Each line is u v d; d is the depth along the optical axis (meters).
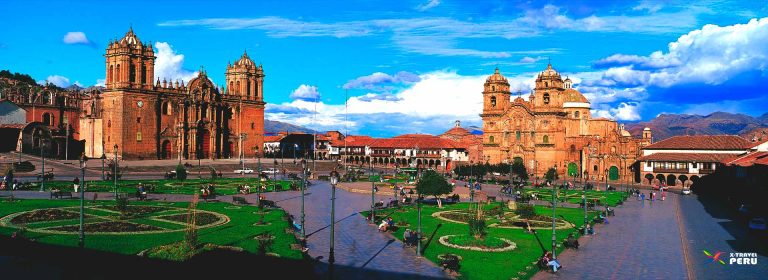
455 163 195.88
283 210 77.00
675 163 145.50
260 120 198.75
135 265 40.50
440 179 86.81
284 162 180.00
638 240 62.84
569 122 182.12
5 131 151.50
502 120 180.50
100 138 164.88
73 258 42.41
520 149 176.25
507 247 55.22
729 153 143.75
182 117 170.62
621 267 49.38
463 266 47.31
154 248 45.59
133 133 160.50
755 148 122.81
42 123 156.00
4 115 159.38
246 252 46.47
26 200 76.69
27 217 61.22
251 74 196.12
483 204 93.38
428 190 85.69
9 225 56.69
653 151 155.75
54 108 171.38
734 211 91.94
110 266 40.38
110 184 104.94
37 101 169.12
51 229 55.09
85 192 91.19
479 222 58.94
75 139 174.00
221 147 183.75
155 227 58.72
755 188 89.50
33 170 126.12
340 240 57.53
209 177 135.50
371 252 52.03
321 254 50.56
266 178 133.12
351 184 124.88
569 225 71.62
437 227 66.94
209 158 178.12
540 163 172.88
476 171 149.12
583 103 183.88
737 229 71.81
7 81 188.62
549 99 172.50
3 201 74.25
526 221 72.06
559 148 171.38
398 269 45.81
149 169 143.75
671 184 150.00
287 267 42.81
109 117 161.38
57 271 38.22
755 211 84.94
